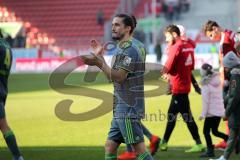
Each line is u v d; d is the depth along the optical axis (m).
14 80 64.25
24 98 44.28
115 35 15.16
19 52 80.56
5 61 18.41
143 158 15.15
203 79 20.97
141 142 15.18
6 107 38.41
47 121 31.34
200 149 21.70
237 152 21.22
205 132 20.98
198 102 38.59
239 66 18.42
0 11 102.06
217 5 97.31
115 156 15.70
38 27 99.50
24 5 102.06
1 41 18.62
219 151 22.05
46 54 82.00
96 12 99.12
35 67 80.38
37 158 21.11
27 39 96.12
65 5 100.94
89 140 25.06
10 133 18.55
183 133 26.27
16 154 18.61
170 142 24.05
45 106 38.53
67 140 25.16
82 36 97.25
